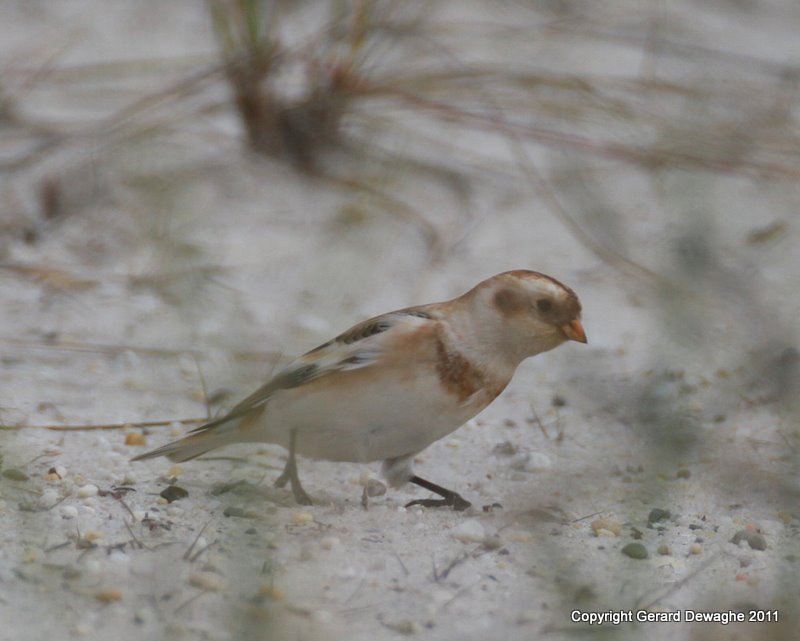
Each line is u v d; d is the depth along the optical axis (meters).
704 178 15.02
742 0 20.11
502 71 16.05
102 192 14.30
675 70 17.47
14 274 12.96
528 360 12.08
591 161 15.55
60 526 8.30
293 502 8.98
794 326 12.35
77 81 16.20
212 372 11.22
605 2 19.22
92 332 11.99
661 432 10.14
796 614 7.46
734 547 8.48
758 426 10.64
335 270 13.35
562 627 7.30
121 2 18.78
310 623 7.23
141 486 9.07
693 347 12.10
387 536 8.43
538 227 14.52
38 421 10.23
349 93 15.17
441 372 8.30
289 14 17.44
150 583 7.58
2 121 15.26
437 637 7.16
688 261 13.29
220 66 15.29
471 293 8.46
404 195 14.93
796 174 15.12
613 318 12.83
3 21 17.95
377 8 15.73
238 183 14.69
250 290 12.90
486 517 8.87
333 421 8.45
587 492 9.41
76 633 7.01
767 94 16.67
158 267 13.16
